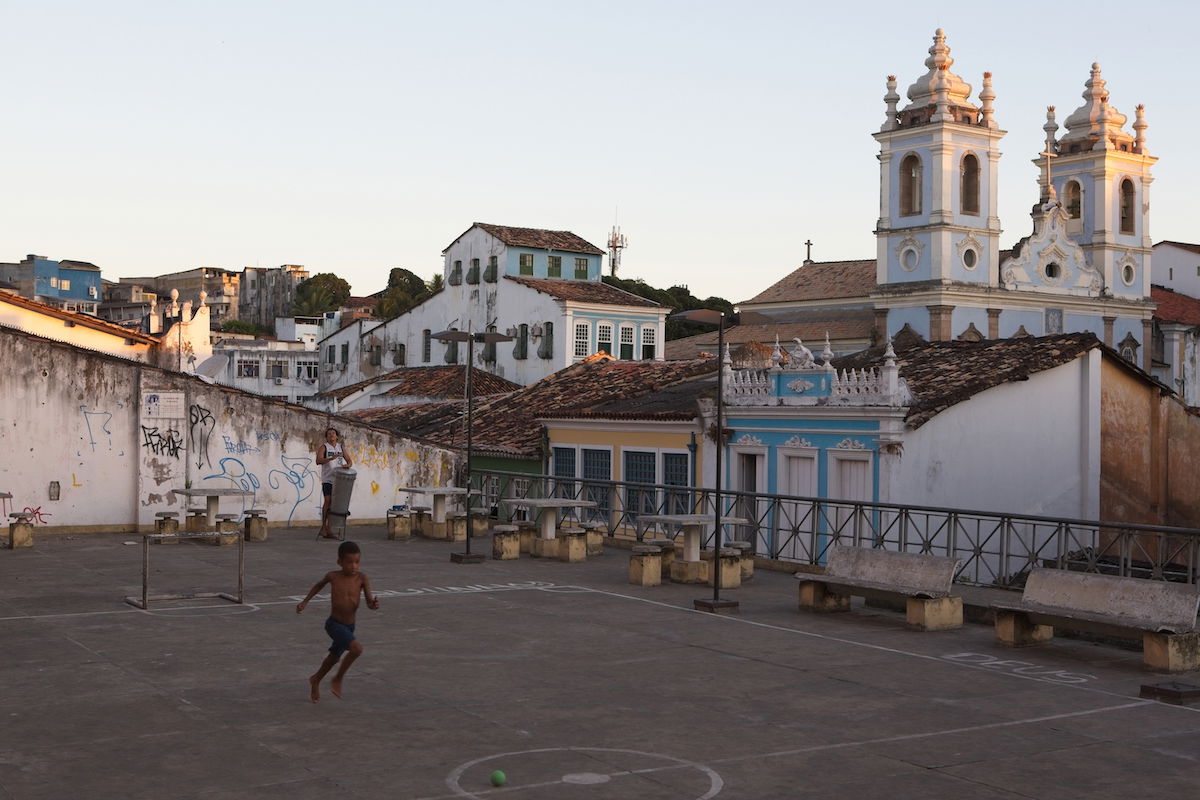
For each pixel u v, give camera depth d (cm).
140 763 897
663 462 2894
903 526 1938
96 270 11856
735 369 2914
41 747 937
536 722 1033
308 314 12438
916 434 2378
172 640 1377
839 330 6712
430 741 968
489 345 6975
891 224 6331
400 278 11912
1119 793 852
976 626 1553
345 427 2778
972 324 6169
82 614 1543
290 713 1051
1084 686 1202
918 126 6162
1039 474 2602
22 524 2231
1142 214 7050
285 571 1962
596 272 7319
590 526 2423
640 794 838
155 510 2561
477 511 2600
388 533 2517
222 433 2639
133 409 2555
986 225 6247
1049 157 6856
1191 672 1277
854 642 1431
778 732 1009
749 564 1978
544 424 3294
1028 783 873
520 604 1683
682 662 1299
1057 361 2603
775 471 2588
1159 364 7388
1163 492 2855
